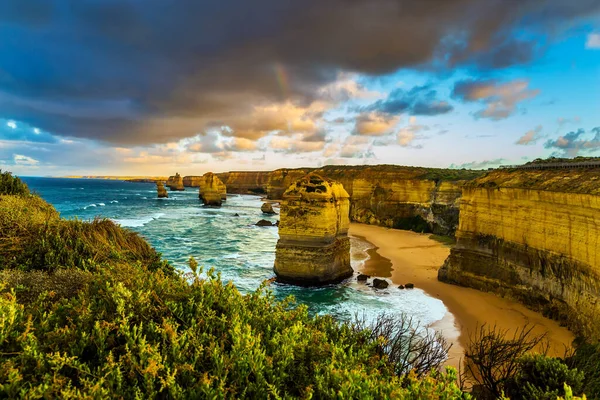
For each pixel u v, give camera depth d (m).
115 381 3.59
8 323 4.00
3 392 3.11
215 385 3.78
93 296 5.27
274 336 4.76
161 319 4.74
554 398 6.96
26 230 9.62
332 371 4.05
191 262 6.20
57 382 3.33
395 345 8.66
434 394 3.83
